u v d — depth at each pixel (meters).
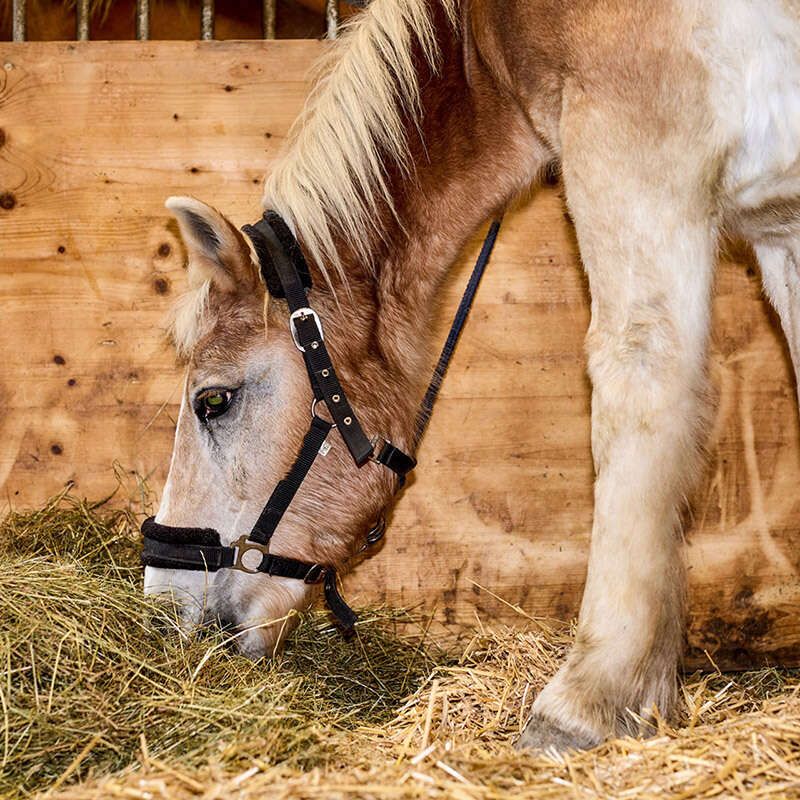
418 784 1.37
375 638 2.42
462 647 2.51
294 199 1.93
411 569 2.57
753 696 2.20
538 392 2.57
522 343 2.56
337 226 1.96
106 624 1.84
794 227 1.81
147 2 2.64
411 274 2.04
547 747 1.60
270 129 2.51
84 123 2.49
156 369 2.54
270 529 1.91
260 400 1.90
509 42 1.83
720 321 2.55
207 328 1.92
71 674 1.72
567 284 2.55
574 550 2.59
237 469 1.90
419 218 2.02
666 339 1.65
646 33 1.62
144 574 2.10
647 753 1.48
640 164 1.65
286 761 1.52
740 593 2.59
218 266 1.90
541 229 2.53
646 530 1.66
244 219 2.53
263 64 2.50
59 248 2.51
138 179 2.51
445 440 2.56
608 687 1.62
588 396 2.57
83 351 2.53
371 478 1.96
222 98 2.50
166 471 2.55
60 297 2.52
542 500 2.58
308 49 2.50
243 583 1.92
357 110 1.94
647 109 1.63
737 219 1.80
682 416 1.67
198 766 1.52
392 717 2.09
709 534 2.57
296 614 2.00
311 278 1.94
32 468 2.54
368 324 1.98
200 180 2.52
